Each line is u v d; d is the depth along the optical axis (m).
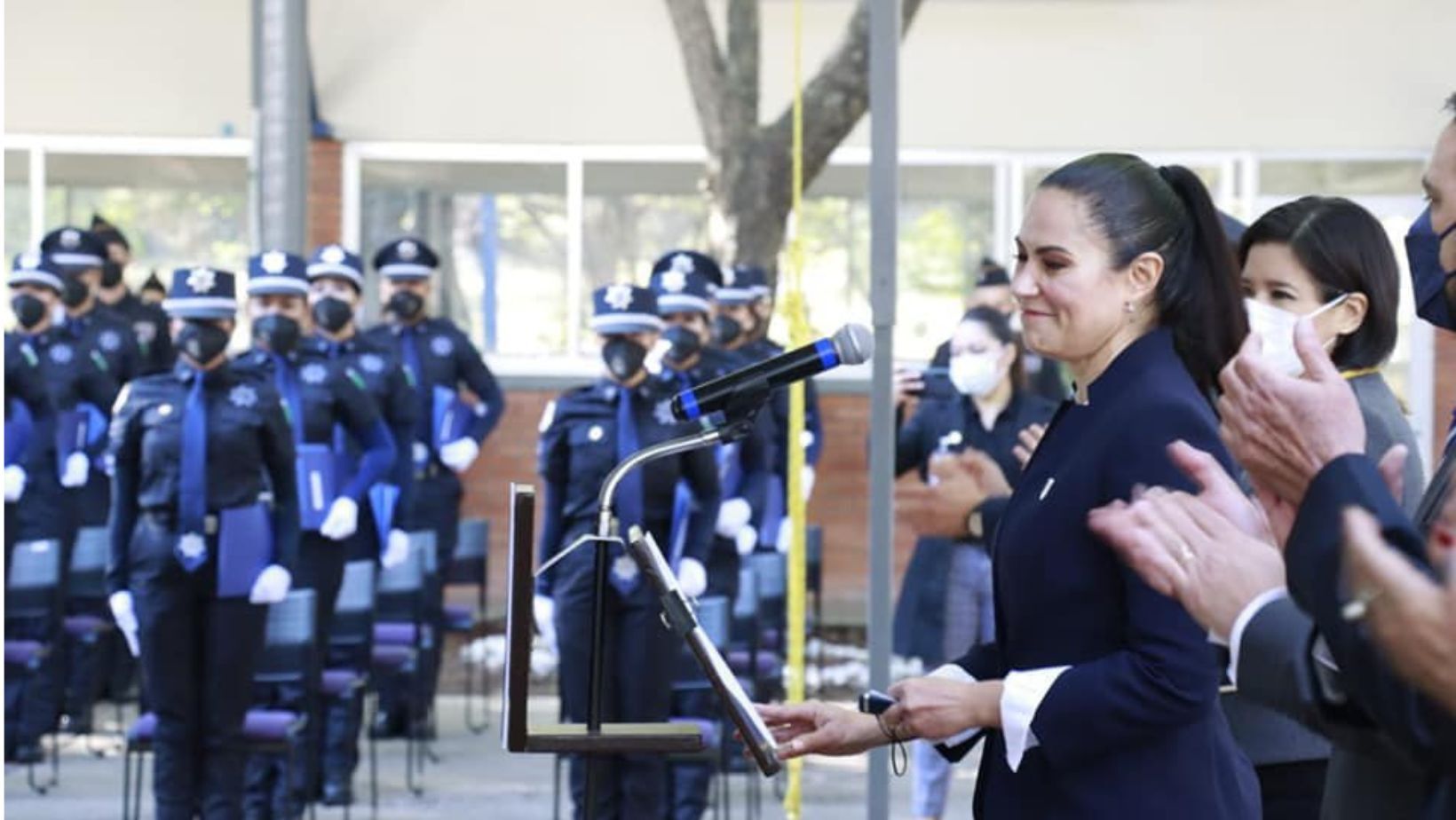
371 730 15.80
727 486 15.91
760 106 25.80
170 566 13.08
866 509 26.73
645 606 13.12
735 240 22.83
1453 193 4.90
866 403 26.72
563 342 26.98
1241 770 6.02
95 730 20.16
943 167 26.45
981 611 13.36
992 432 13.39
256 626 13.27
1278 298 7.32
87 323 20.36
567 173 26.77
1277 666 3.87
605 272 26.86
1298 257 7.29
